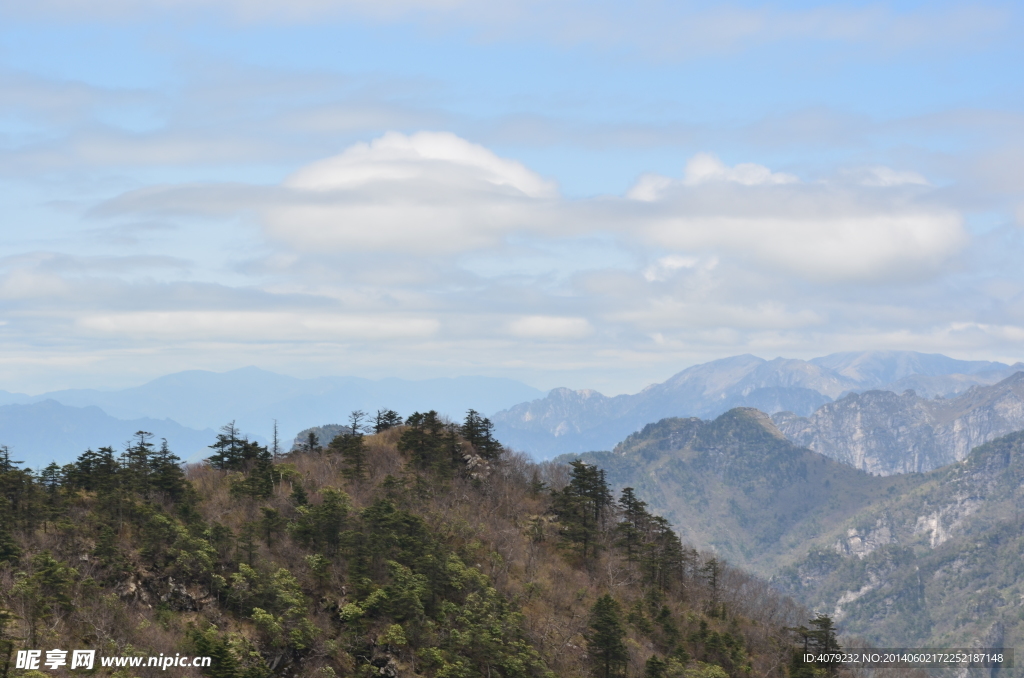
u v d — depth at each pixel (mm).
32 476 116188
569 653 121688
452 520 143750
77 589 96750
